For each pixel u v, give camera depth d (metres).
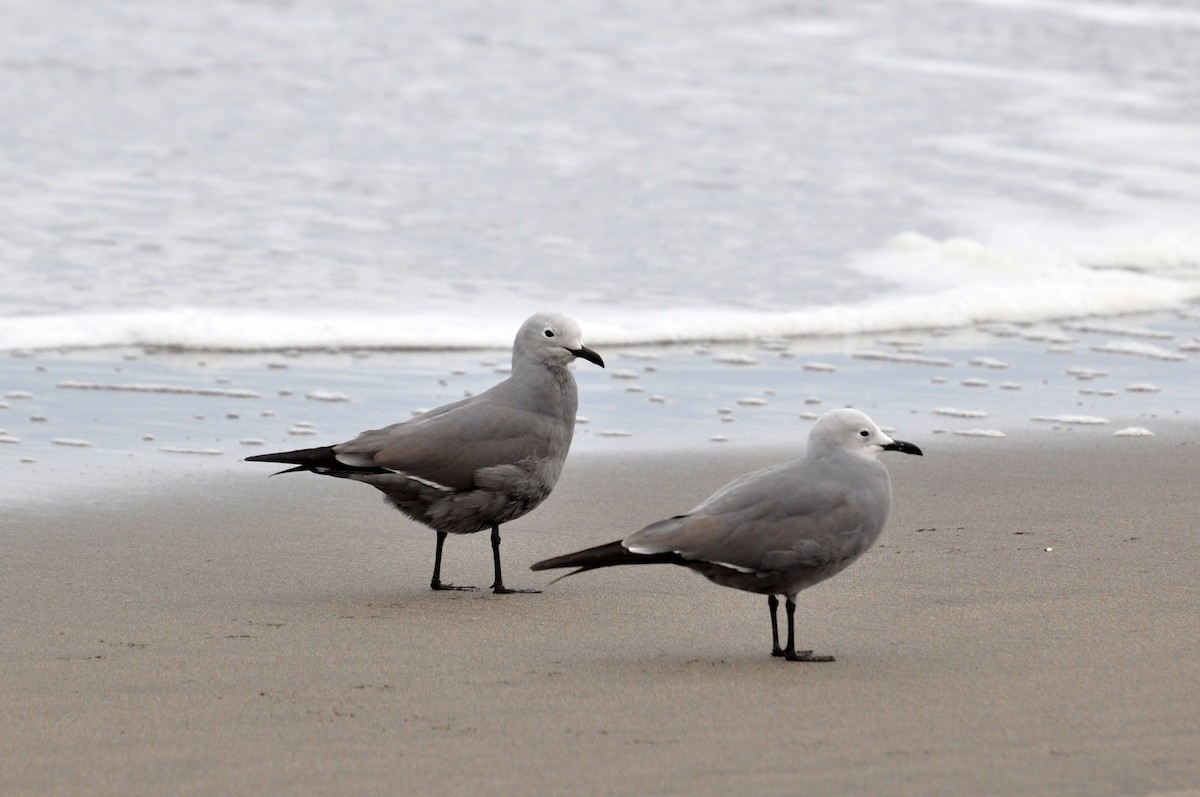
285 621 8.55
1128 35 34.25
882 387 16.16
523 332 10.05
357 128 26.58
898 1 35.69
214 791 5.71
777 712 6.68
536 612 8.82
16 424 13.95
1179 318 19.77
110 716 6.65
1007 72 31.16
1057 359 17.58
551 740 6.29
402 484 9.52
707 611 8.81
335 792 5.69
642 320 18.42
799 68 31.00
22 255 19.84
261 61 30.05
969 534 10.52
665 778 5.80
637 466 13.07
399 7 33.97
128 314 17.66
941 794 5.59
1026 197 24.30
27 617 8.57
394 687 7.14
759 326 18.47
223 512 11.50
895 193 24.30
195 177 23.80
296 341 17.30
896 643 7.95
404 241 21.30
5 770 5.95
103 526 10.95
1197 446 13.59
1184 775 5.77
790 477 7.80
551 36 32.47
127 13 32.69
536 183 24.12
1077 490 11.95
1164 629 8.03
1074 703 6.75
